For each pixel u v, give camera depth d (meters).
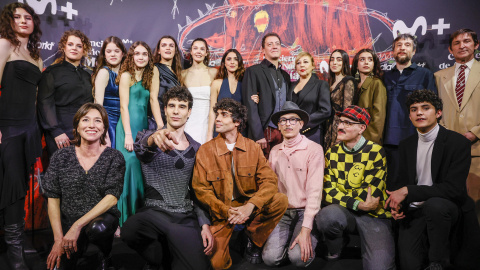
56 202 1.97
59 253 1.85
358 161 2.28
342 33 3.45
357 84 3.08
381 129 2.90
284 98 3.01
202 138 3.09
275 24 3.50
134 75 2.86
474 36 2.80
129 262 2.22
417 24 3.31
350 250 2.49
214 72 3.21
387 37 3.38
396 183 2.32
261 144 2.88
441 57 3.29
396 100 2.93
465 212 2.11
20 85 2.46
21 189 2.35
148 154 1.96
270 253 2.16
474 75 2.82
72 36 2.70
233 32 3.51
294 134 2.32
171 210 2.03
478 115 2.79
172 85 3.01
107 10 3.38
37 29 2.59
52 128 2.58
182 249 1.92
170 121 2.00
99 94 2.79
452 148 2.10
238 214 1.96
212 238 2.00
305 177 2.31
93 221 1.88
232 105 2.10
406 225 2.15
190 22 3.49
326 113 2.85
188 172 2.05
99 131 1.97
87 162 2.01
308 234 2.12
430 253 1.98
